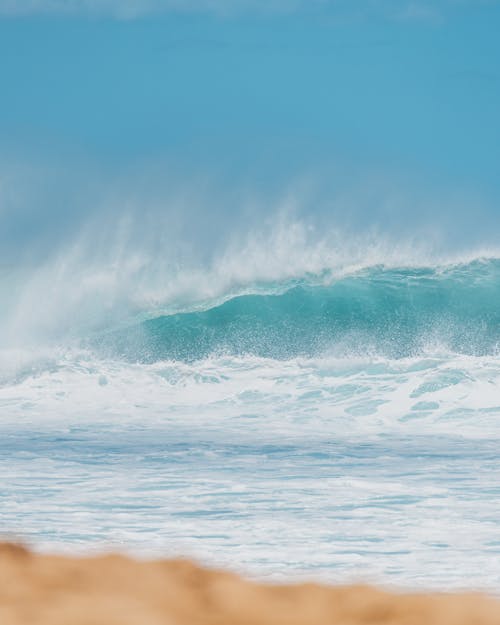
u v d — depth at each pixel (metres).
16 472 54.91
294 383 99.19
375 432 78.62
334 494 46.50
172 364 105.12
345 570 30.73
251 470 55.88
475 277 125.25
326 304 122.56
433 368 97.31
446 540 35.44
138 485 49.72
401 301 122.19
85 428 81.88
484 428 80.38
